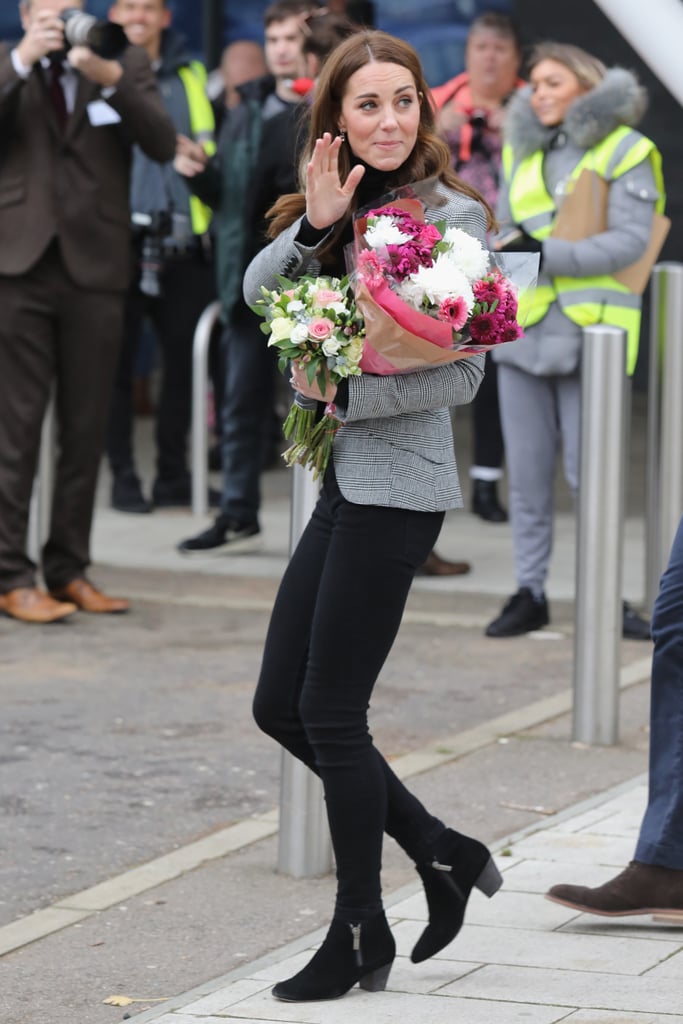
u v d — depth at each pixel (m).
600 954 13.05
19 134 24.11
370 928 12.29
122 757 18.83
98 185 24.31
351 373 11.61
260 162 27.23
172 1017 11.93
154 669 22.58
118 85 23.61
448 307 11.44
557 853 15.35
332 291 11.66
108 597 26.42
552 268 22.72
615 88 22.86
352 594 12.02
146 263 31.41
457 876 12.75
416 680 22.06
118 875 15.41
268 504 34.53
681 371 24.45
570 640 24.17
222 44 46.53
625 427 18.83
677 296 24.33
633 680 21.86
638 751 19.00
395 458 11.99
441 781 17.88
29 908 14.65
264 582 27.94
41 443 26.33
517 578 24.58
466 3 48.31
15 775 18.16
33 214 24.05
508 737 19.52
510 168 23.69
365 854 12.29
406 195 11.94
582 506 19.06
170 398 33.72
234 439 29.44
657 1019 11.66
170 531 31.86
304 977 12.27
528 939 13.41
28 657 23.11
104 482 37.53
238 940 13.85
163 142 24.22
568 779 17.97
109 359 24.94
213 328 33.97
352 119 12.02
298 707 12.66
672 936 13.47
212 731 19.84
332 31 23.44
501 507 33.28
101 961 13.42
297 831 15.31
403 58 12.05
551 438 24.05
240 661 23.03
